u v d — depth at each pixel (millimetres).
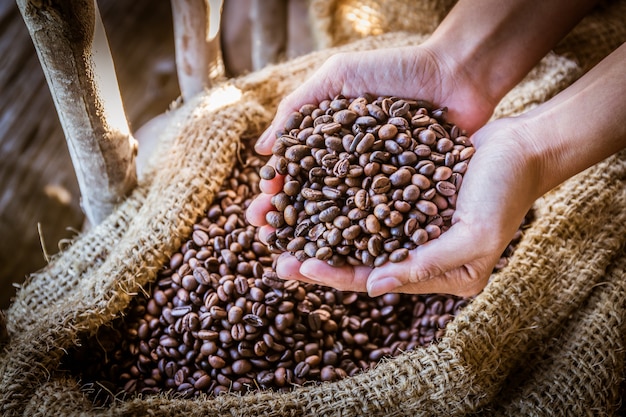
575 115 418
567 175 431
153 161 527
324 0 614
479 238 395
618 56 427
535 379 440
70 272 483
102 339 453
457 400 415
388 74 469
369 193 421
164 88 791
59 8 378
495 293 446
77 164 474
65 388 409
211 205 498
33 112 710
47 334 425
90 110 433
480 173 405
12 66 713
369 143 424
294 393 412
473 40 472
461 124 494
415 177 418
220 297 451
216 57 560
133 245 460
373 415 408
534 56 484
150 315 467
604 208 496
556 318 458
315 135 432
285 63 567
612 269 487
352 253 423
